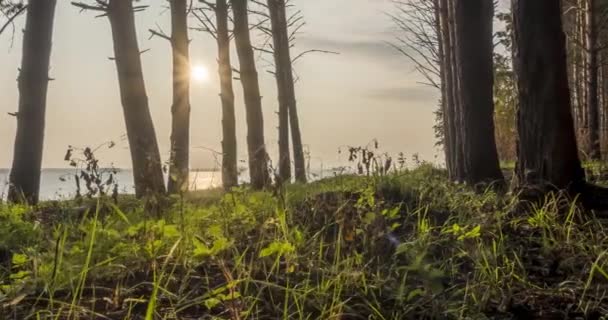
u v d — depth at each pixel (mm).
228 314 2930
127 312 2910
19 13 12750
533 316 3125
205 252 2955
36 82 10781
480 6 9852
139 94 10805
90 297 3146
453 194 6801
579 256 4168
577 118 26375
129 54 10789
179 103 12938
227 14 15922
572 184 6504
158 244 3562
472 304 3230
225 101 15711
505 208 5977
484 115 9844
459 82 10055
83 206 5508
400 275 3607
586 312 3137
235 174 5578
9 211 6367
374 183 6492
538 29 6789
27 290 3137
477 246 4004
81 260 3508
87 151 4742
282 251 3057
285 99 19812
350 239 3592
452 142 17188
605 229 4762
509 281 3605
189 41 13359
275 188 4586
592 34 18141
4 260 4172
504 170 15656
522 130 6938
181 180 4461
